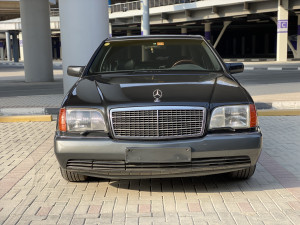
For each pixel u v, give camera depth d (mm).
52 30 57688
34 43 17453
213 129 3510
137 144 3422
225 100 3586
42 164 4906
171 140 3455
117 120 3498
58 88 14328
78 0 8664
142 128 3469
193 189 3902
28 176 4430
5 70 31562
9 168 4754
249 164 3598
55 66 37875
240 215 3287
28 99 10883
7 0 21641
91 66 4797
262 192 3799
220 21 45250
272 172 4410
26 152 5508
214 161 3506
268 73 20234
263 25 53219
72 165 3596
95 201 3650
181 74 4402
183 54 4859
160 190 3893
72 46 8828
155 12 43438
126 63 4789
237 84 4016
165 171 3475
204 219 3221
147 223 3164
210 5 36906
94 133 3547
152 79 4172
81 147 3490
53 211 3443
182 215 3307
